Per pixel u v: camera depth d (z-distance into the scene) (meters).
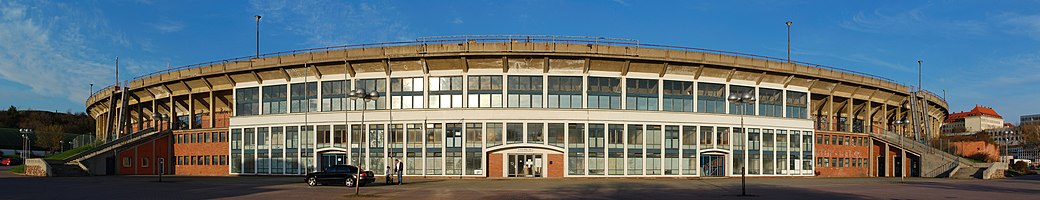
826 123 63.66
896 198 29.97
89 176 54.12
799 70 55.78
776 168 55.50
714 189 36.41
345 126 51.78
